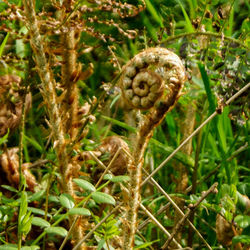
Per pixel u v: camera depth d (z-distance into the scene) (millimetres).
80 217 1218
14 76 1342
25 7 1187
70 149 1217
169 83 1154
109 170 1306
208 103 1400
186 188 1389
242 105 1297
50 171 1241
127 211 1188
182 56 1313
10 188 1251
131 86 1167
